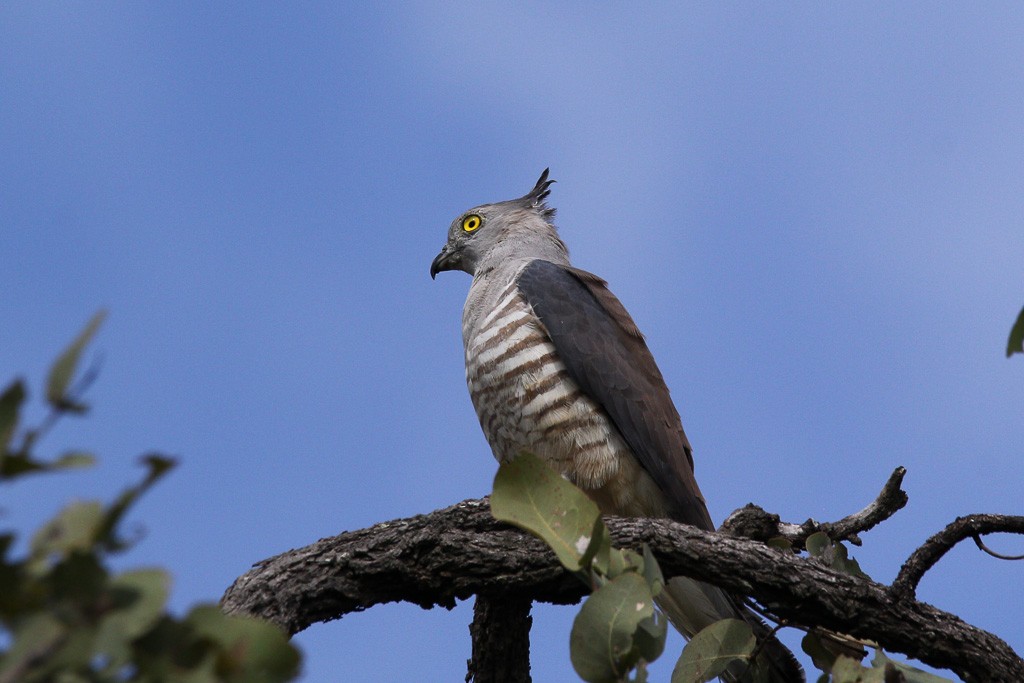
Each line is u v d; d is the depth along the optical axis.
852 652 9.10
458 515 9.40
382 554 9.10
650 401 12.47
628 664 6.14
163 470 3.43
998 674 8.68
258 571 8.87
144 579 3.53
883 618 8.72
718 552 9.03
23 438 3.28
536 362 12.36
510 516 6.51
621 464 12.20
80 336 3.32
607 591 6.21
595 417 12.26
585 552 6.40
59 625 3.38
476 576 9.20
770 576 8.88
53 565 3.40
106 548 3.46
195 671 3.54
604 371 12.29
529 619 10.41
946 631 8.70
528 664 10.54
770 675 9.14
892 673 7.13
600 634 6.16
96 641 3.40
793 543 10.74
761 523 10.78
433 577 9.18
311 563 8.96
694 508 12.12
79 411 3.30
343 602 9.00
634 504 12.34
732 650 7.97
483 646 10.49
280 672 3.72
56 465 3.34
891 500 10.35
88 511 3.54
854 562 9.62
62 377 3.28
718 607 10.43
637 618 6.15
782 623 8.80
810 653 9.15
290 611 8.73
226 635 3.72
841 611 8.73
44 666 3.34
